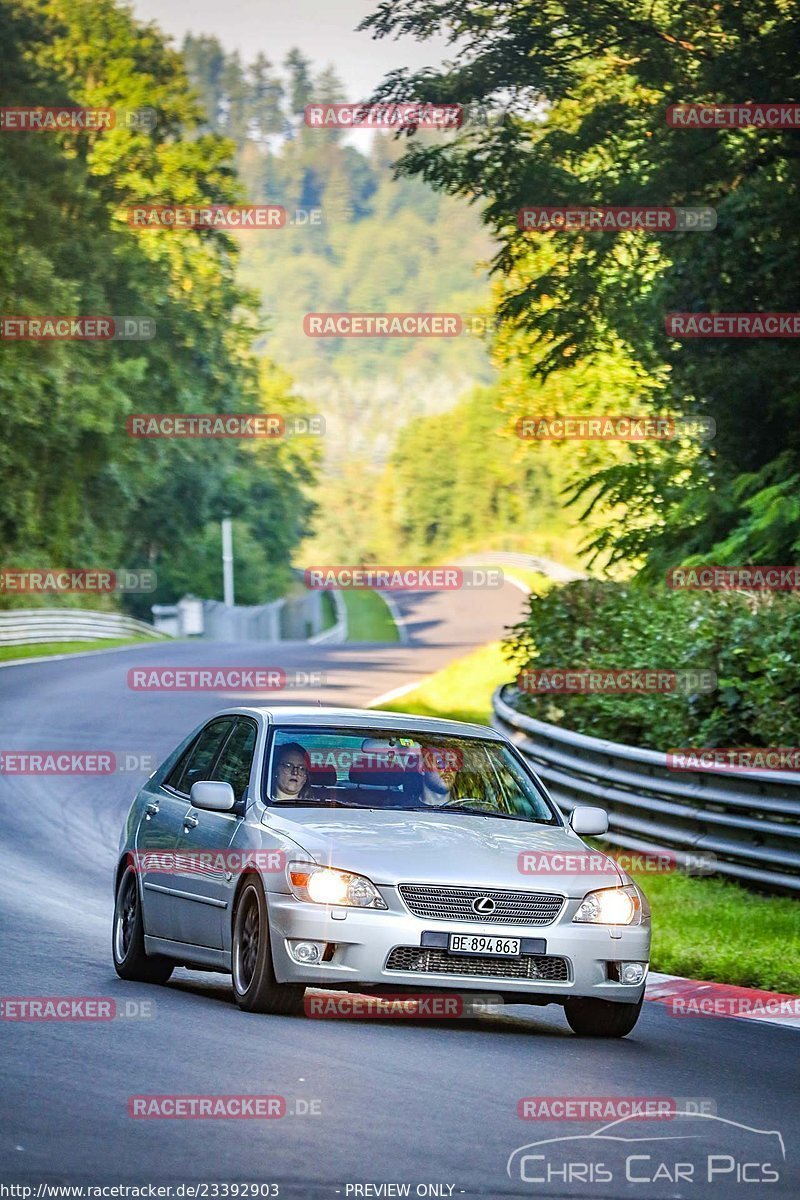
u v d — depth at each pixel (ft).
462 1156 27.68
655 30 151.43
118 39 376.07
